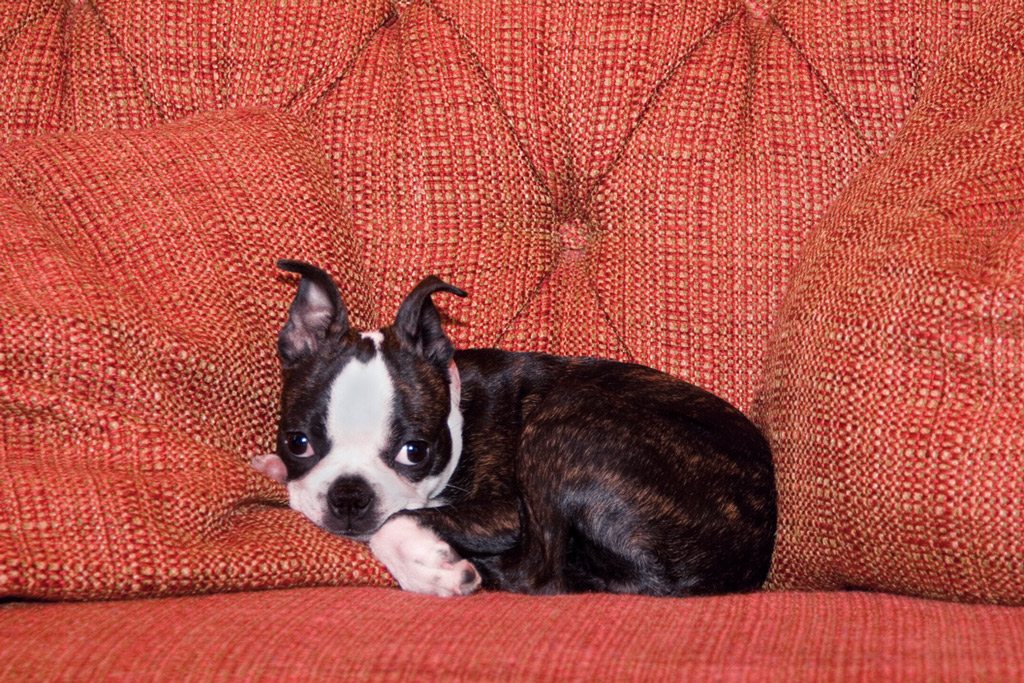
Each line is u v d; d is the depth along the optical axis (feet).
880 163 3.67
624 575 3.37
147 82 3.93
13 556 3.04
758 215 3.79
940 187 3.48
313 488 3.40
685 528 3.37
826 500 3.37
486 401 3.67
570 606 3.10
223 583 3.17
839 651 2.86
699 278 3.79
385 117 3.89
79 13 4.02
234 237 3.59
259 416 3.53
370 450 3.43
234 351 3.48
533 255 3.88
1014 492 3.16
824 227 3.63
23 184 3.61
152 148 3.69
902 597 3.20
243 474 3.34
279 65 3.93
